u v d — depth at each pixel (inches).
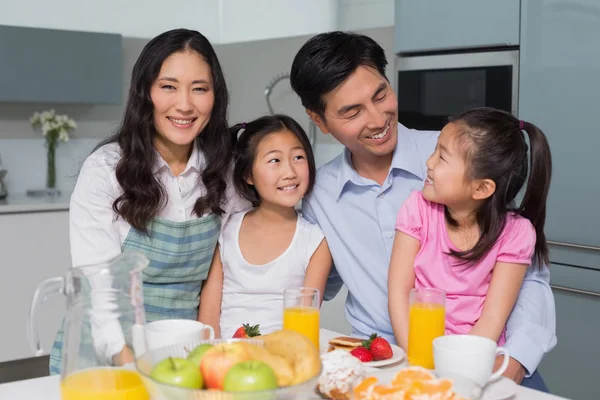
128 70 164.6
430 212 66.7
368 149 70.7
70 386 42.9
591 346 104.3
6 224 131.6
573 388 107.0
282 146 75.8
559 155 106.9
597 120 102.0
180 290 73.5
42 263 135.6
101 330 43.4
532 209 65.4
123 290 43.8
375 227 73.8
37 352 43.6
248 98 174.2
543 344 61.8
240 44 173.9
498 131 62.5
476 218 65.0
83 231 70.1
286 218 78.4
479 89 116.0
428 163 64.7
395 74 128.6
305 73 69.6
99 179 70.0
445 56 120.3
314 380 40.8
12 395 48.5
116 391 42.5
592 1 101.0
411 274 67.0
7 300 132.3
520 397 48.6
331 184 77.0
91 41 146.9
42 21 149.4
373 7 140.0
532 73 109.2
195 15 170.6
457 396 40.1
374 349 55.4
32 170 157.1
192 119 70.2
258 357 40.7
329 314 124.3
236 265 77.0
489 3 113.4
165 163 71.5
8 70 138.2
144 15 162.6
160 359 42.9
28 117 155.9
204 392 37.6
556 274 107.8
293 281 76.8
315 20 152.2
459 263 64.9
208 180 74.2
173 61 68.5
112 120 165.5
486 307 63.0
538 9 107.5
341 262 75.4
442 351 48.2
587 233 104.3
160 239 70.8
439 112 122.3
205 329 51.6
